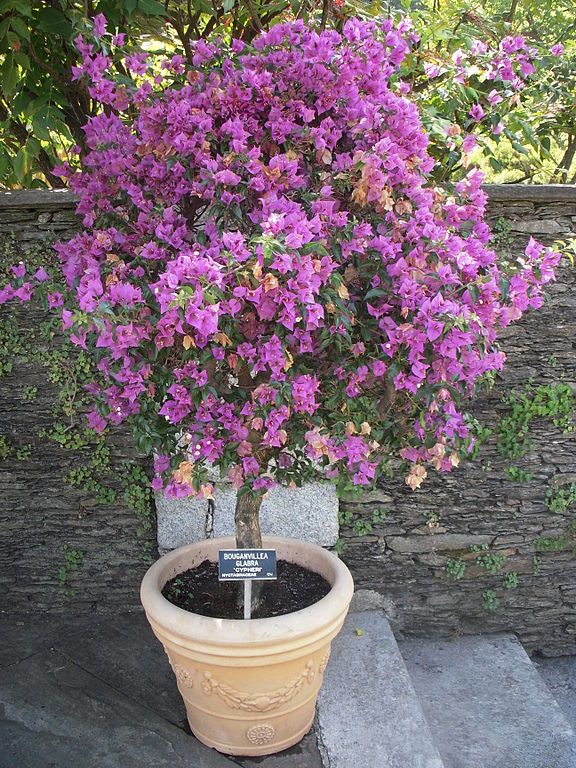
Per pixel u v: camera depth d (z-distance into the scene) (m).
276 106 1.79
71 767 1.90
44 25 2.23
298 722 2.00
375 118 1.76
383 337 1.79
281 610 2.03
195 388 1.66
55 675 2.31
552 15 3.43
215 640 1.77
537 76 2.67
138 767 1.91
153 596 1.94
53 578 2.70
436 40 2.58
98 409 1.81
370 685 2.26
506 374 2.62
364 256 1.73
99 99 1.93
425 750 2.00
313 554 2.24
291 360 1.63
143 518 2.66
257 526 2.10
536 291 1.82
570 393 2.64
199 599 2.08
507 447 2.66
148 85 1.89
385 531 2.70
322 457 1.93
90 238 1.93
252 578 1.85
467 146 2.05
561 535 2.74
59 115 2.28
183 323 1.49
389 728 2.08
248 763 1.96
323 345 1.66
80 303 1.49
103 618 2.68
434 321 1.54
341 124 1.84
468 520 2.71
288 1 2.37
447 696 2.43
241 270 1.49
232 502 2.62
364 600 2.74
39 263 2.47
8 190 2.40
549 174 3.06
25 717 2.09
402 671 2.33
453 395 1.77
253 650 1.78
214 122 1.86
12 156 2.56
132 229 1.95
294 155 1.74
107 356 1.75
